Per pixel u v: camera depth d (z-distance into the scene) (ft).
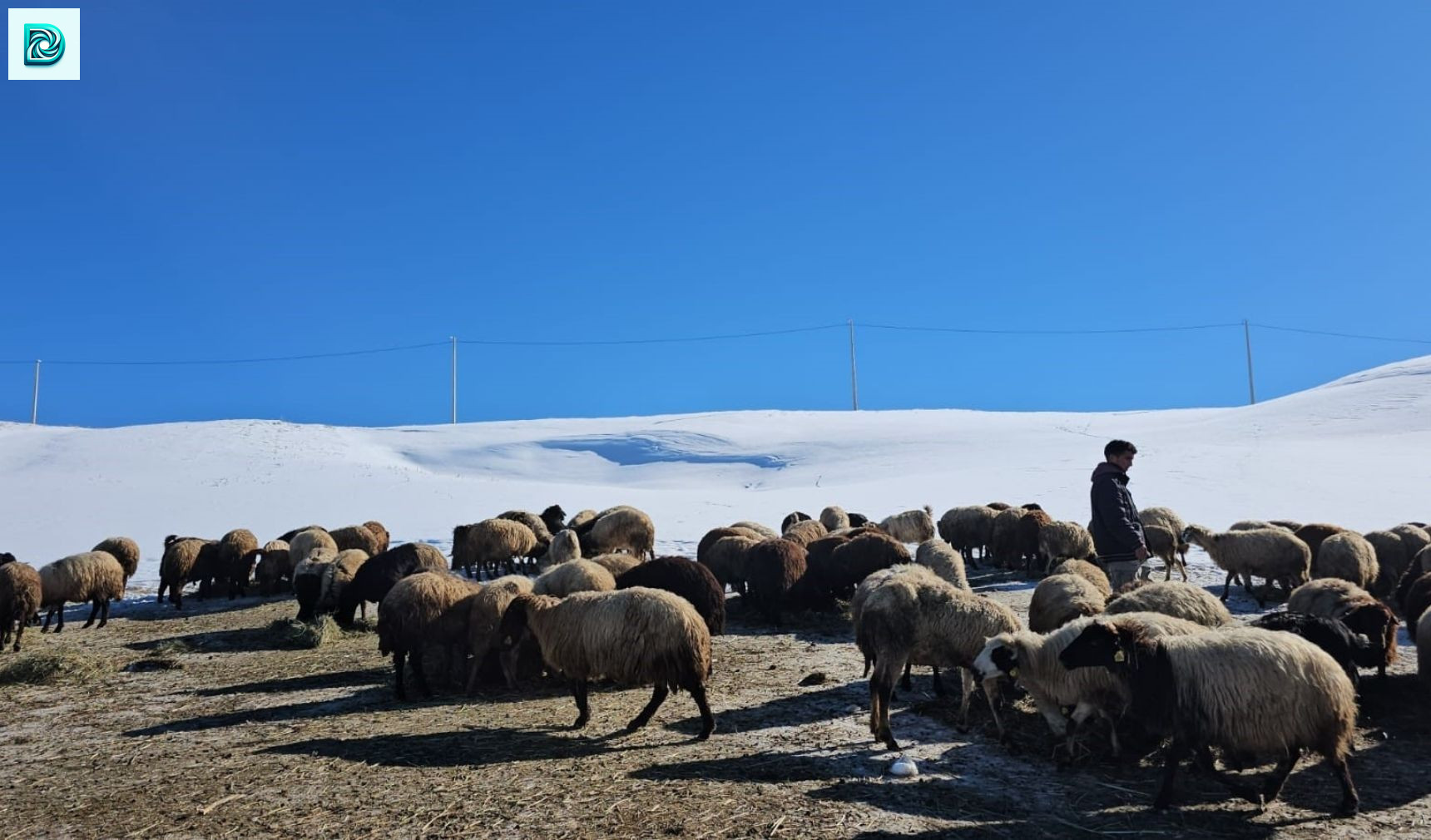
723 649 40.57
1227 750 21.83
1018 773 22.68
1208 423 184.24
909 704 29.71
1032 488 110.32
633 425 265.54
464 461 216.74
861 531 55.47
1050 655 23.50
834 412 285.43
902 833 18.86
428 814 20.29
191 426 210.79
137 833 19.69
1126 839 18.62
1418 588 35.65
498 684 34.50
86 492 129.08
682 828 19.21
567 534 61.21
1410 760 23.27
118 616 55.26
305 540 63.57
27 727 28.91
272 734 27.53
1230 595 52.39
